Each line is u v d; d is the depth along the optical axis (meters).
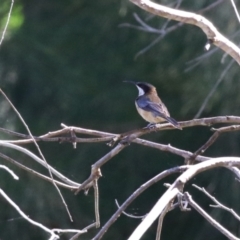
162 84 15.18
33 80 16.19
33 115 15.94
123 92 15.68
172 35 14.84
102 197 15.51
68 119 15.80
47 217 15.12
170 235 15.41
